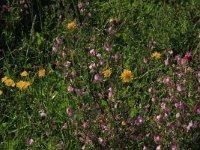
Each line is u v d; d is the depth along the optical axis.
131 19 2.04
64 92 1.61
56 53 1.80
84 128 1.34
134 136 1.34
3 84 1.71
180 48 1.89
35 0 2.12
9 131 1.53
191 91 1.42
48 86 1.67
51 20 2.03
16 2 2.04
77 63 1.65
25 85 1.52
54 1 2.16
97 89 1.47
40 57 1.85
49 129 1.42
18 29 2.02
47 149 1.41
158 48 1.87
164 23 1.96
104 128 1.34
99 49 1.77
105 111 1.39
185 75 1.47
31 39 1.93
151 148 1.33
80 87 1.47
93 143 1.34
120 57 1.68
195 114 1.34
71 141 1.44
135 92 1.63
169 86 1.45
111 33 1.84
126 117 1.35
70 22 1.96
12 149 1.45
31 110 1.60
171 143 1.31
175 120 1.38
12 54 1.90
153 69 1.65
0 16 2.01
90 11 2.06
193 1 2.08
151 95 1.52
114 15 2.09
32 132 1.51
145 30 1.97
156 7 2.11
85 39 1.80
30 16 2.08
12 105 1.62
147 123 1.35
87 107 1.37
